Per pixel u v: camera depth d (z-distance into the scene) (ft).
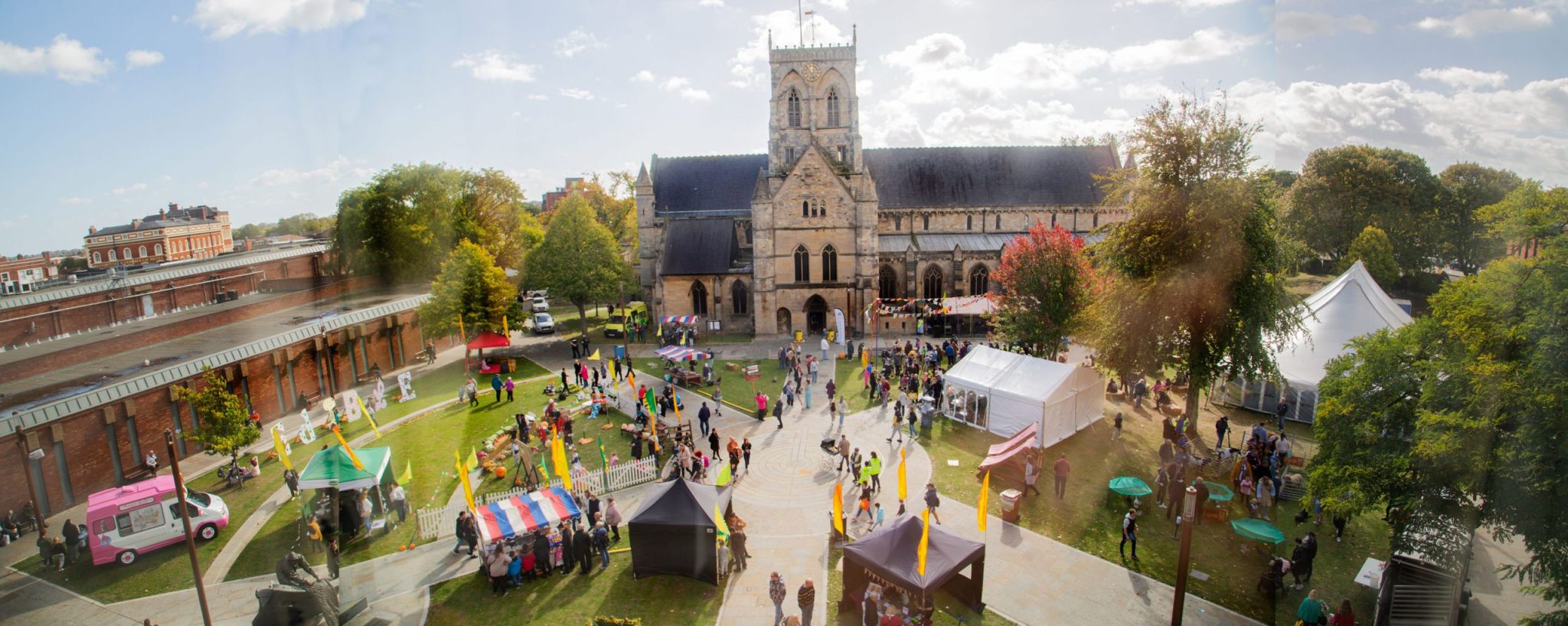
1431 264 227.40
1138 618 86.43
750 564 99.76
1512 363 55.93
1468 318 61.21
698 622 87.10
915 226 291.17
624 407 171.94
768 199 252.42
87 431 120.06
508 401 175.01
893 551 82.89
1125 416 158.71
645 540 94.84
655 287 272.92
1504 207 56.95
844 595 86.84
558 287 248.32
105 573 101.96
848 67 264.31
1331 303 157.58
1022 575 95.71
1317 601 77.77
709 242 272.92
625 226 440.86
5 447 108.58
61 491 116.78
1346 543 101.19
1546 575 54.85
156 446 132.77
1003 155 301.84
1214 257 122.01
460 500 114.93
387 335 132.57
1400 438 78.69
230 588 97.40
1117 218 290.76
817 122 269.03
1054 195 294.25
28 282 120.26
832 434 150.10
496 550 92.32
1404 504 70.18
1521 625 56.18
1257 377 134.31
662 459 136.05
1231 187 120.26
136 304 134.10
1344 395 83.71
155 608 93.50
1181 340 134.41
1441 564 65.05
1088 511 113.91
